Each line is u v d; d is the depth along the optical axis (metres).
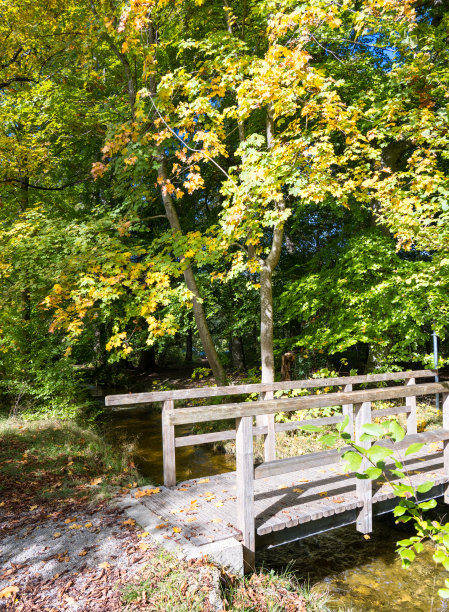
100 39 8.92
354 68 8.45
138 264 6.98
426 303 7.56
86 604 2.59
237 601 2.81
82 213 11.62
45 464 5.49
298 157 6.20
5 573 2.95
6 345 8.71
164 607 2.54
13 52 9.30
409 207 5.81
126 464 6.21
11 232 7.41
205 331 9.13
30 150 9.28
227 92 9.22
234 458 7.43
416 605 3.40
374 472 1.65
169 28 8.47
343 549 4.39
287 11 6.51
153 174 10.48
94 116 10.46
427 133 5.72
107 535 3.42
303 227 12.26
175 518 3.60
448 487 4.41
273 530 3.36
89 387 15.13
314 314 9.16
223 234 6.60
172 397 4.48
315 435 6.93
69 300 7.86
